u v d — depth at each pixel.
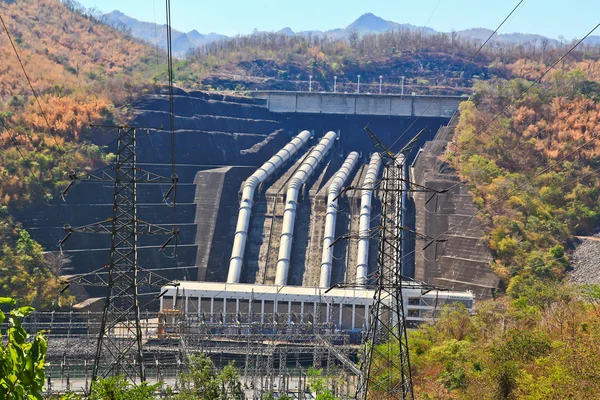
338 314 177.38
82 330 176.00
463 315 142.50
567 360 81.00
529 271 192.38
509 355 93.88
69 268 196.38
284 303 179.00
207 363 87.94
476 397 90.50
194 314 150.62
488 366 94.81
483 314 144.75
